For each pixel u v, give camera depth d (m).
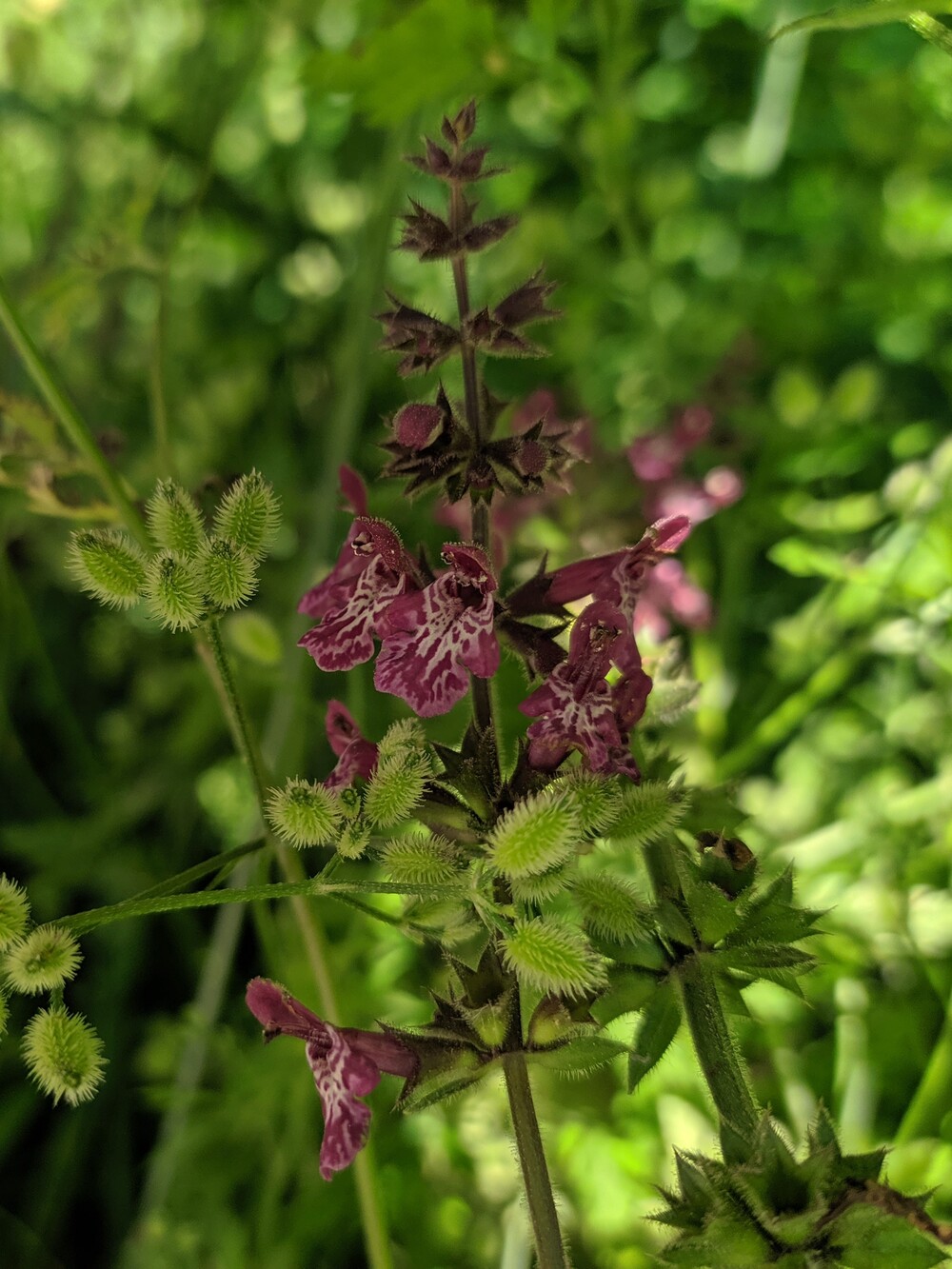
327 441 0.21
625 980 0.10
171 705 0.23
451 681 0.09
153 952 0.21
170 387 0.24
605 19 0.20
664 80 0.27
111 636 0.24
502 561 0.12
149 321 0.25
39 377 0.13
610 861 0.15
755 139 0.23
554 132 0.25
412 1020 0.17
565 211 0.25
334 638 0.10
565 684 0.10
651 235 0.25
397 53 0.17
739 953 0.10
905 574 0.18
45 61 0.26
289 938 0.18
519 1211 0.16
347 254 0.25
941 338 0.23
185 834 0.22
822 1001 0.16
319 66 0.17
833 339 0.24
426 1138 0.17
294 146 0.26
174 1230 0.17
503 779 0.10
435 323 0.10
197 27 0.24
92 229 0.23
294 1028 0.10
